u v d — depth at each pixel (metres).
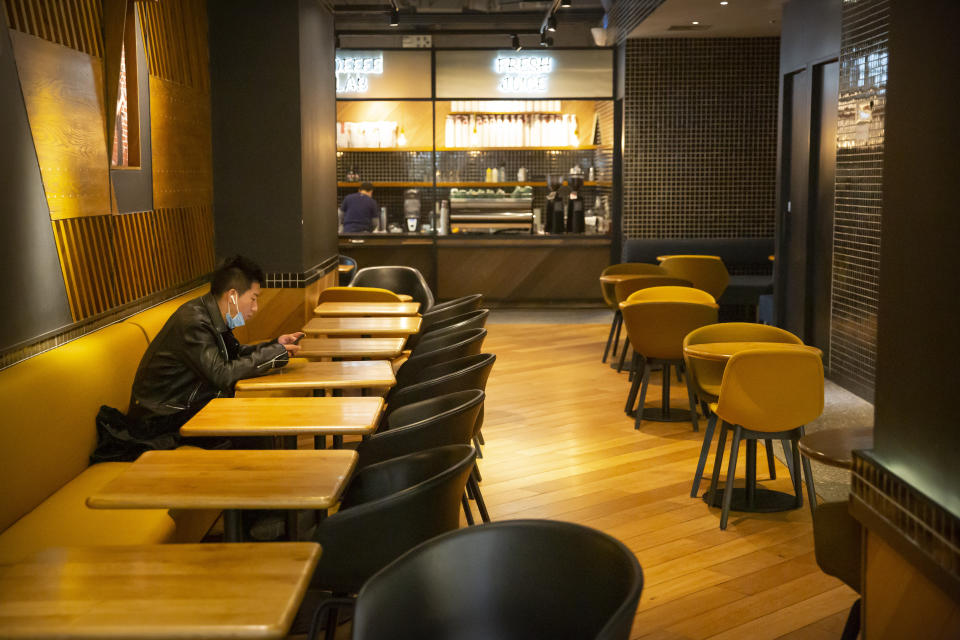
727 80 12.23
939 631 2.34
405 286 9.09
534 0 11.93
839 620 3.86
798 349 4.79
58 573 2.35
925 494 2.39
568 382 8.50
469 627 2.36
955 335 2.28
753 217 12.45
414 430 3.72
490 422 7.09
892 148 2.67
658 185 12.40
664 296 7.41
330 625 3.36
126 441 4.59
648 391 8.13
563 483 5.63
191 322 4.74
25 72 4.56
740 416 4.80
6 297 4.32
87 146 5.31
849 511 2.89
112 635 2.05
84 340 4.97
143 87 6.25
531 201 13.57
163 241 6.66
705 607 3.98
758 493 5.43
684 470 5.90
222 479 3.04
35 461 3.96
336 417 3.88
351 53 13.05
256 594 2.22
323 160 9.24
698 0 9.43
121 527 3.67
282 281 8.09
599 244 13.27
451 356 5.39
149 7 6.43
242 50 7.87
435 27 13.23
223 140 7.95
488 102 13.60
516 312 12.96
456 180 13.80
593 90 13.02
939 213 2.36
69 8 5.16
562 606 2.30
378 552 2.95
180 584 2.28
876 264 7.37
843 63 7.98
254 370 4.71
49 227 4.82
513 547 2.38
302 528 4.22
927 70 2.46
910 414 2.51
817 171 8.95
